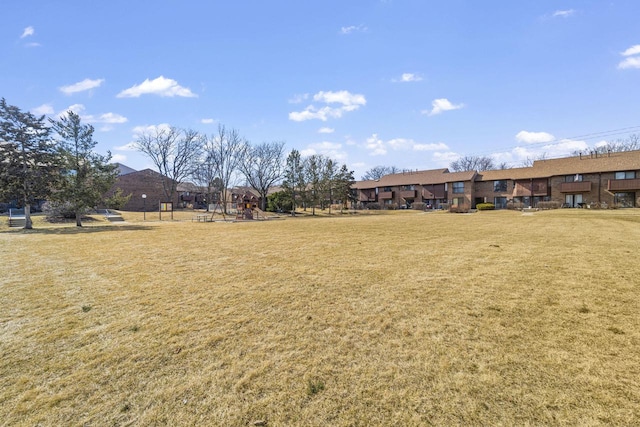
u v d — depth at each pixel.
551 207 35.50
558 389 2.40
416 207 48.50
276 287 5.11
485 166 75.56
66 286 5.27
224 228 17.73
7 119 17.98
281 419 2.17
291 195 44.28
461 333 3.36
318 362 2.86
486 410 2.20
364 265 6.57
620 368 2.65
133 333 3.48
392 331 3.45
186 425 2.13
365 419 2.16
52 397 2.41
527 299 4.30
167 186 47.00
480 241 9.85
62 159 19.98
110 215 33.28
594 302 4.12
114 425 2.13
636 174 33.41
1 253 8.63
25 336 3.43
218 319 3.85
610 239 9.70
